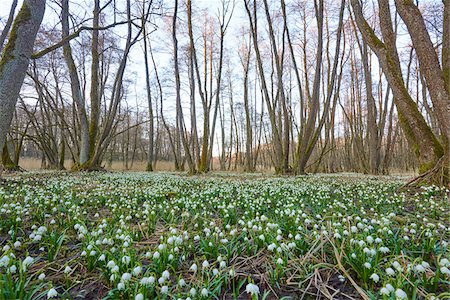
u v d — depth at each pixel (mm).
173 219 4492
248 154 25922
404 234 3312
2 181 8703
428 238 2980
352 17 21312
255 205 5418
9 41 6816
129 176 13984
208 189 7715
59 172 16328
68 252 3070
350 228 3311
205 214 4676
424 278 2143
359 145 26438
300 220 3891
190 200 5773
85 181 10758
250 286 1867
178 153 27500
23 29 6891
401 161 39406
